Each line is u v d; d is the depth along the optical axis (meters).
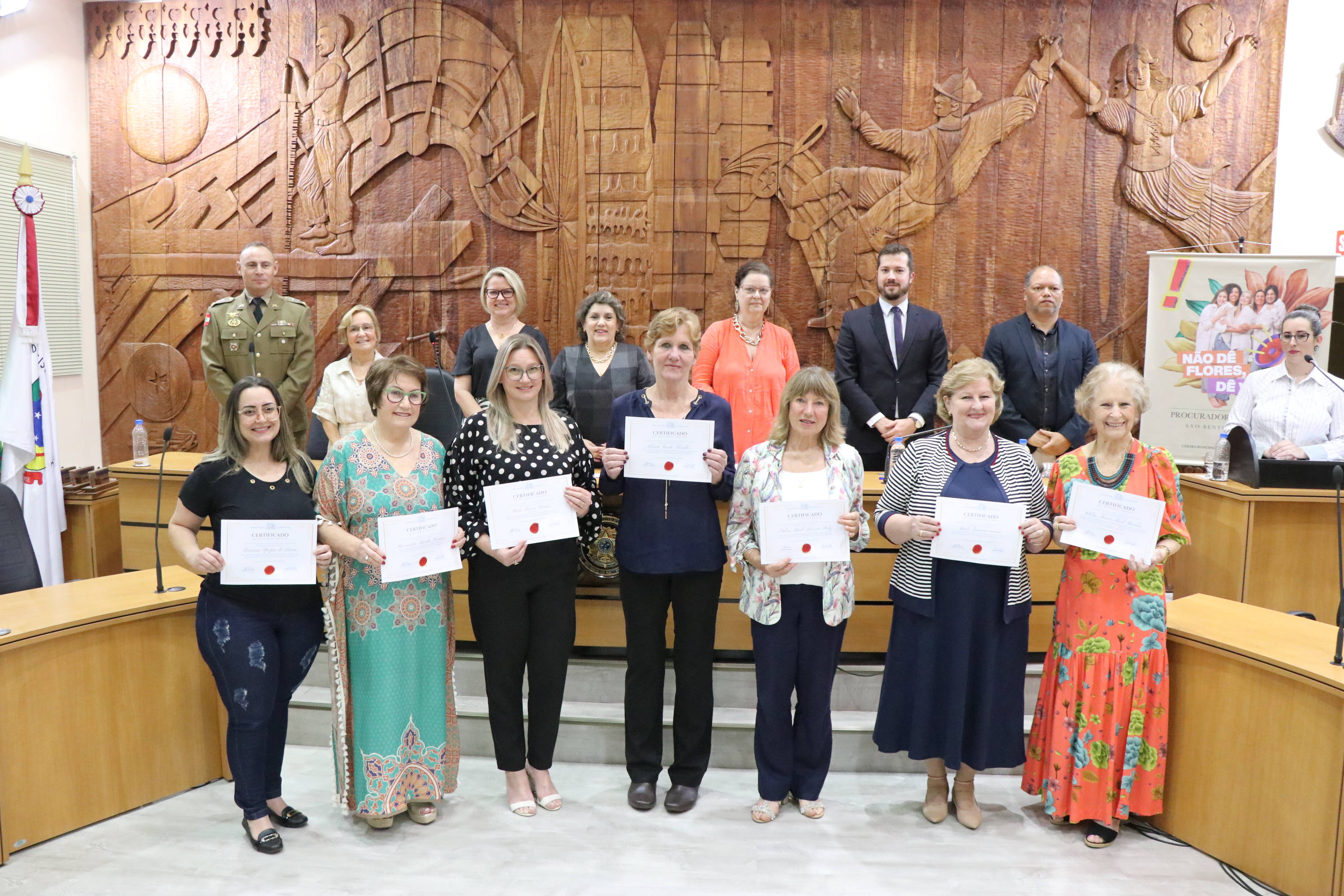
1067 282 4.57
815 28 4.48
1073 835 2.68
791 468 2.65
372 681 2.54
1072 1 4.43
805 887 2.38
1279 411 3.63
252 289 4.12
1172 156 4.48
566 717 3.16
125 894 2.33
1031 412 3.75
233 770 2.51
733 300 4.59
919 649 2.64
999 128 4.49
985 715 2.58
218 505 2.46
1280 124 4.45
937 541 2.54
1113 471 2.60
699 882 2.41
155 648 2.81
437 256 4.71
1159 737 2.59
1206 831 2.56
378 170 4.70
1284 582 3.35
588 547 3.33
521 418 2.67
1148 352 4.25
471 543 2.58
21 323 3.95
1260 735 2.42
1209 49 4.43
